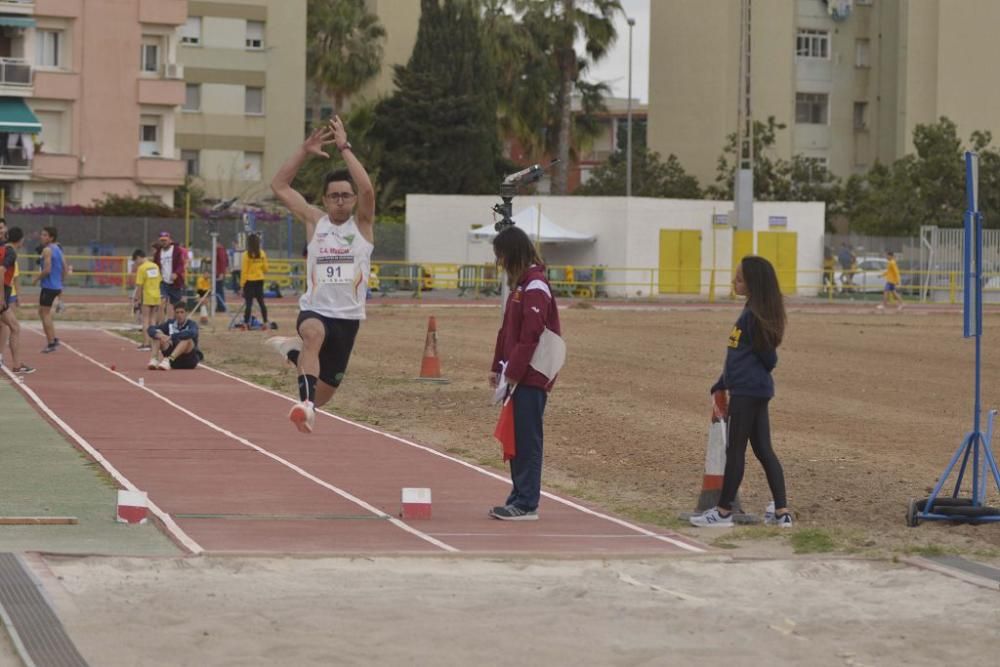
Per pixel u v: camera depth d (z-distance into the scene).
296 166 12.17
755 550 11.91
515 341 12.92
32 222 60.81
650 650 8.62
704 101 85.00
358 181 11.91
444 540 11.83
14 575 9.64
